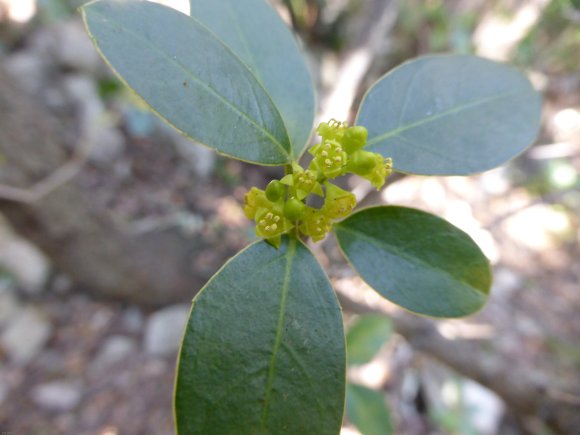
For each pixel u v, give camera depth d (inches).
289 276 3.3
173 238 14.4
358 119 4.0
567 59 12.2
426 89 4.2
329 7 14.4
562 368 14.1
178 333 14.5
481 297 3.6
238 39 4.1
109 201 14.4
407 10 12.6
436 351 10.7
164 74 3.0
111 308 14.8
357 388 8.6
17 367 13.3
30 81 16.1
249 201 3.4
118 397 13.3
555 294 16.4
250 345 3.1
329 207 3.4
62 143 12.7
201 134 3.1
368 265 3.7
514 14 12.2
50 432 12.4
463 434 12.6
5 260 14.3
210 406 2.9
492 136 4.1
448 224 3.7
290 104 4.1
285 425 3.0
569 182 14.0
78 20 17.7
